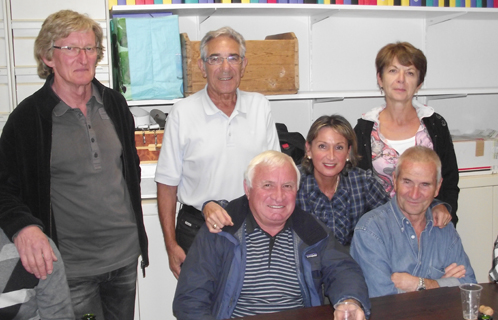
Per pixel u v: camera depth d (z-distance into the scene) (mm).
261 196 1584
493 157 3016
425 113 2258
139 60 2482
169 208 2127
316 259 1639
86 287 1853
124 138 1882
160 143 2543
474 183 2922
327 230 1694
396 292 1743
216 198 2031
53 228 1768
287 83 2725
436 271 1848
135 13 2615
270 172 1585
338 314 1340
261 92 2688
